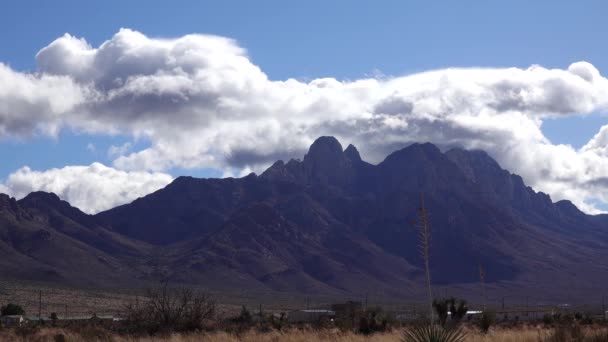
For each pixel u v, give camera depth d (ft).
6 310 380.58
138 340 147.74
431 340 98.48
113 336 156.15
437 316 143.13
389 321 174.60
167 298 175.94
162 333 159.94
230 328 179.73
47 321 329.93
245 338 149.48
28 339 163.02
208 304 177.27
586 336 121.19
